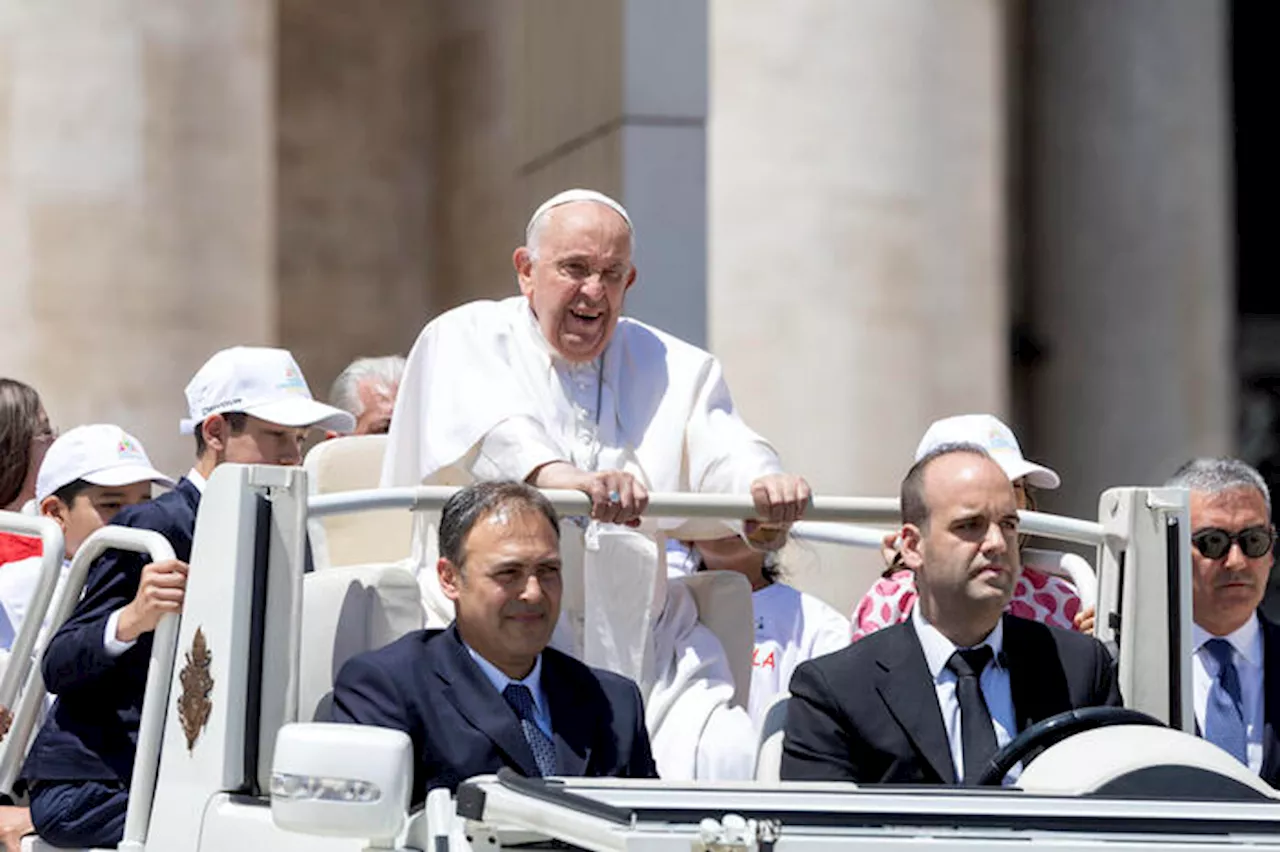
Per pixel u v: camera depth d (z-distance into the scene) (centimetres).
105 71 4106
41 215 4059
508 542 1856
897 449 4791
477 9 5494
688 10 3903
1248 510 2478
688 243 3897
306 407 2312
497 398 2311
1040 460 6050
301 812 1486
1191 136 5972
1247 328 6875
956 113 4847
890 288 4794
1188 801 1524
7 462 2769
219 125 4194
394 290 5691
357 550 2400
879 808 1448
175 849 1867
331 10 5641
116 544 2070
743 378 4756
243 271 4209
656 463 2392
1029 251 6072
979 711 1933
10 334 4044
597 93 4012
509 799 1462
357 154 5662
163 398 4128
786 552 3138
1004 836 1412
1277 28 6938
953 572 1931
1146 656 2058
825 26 4806
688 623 2362
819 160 4791
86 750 2131
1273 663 2505
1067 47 6022
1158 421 5947
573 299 2327
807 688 1959
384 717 1836
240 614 1848
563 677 1930
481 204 5444
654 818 1403
